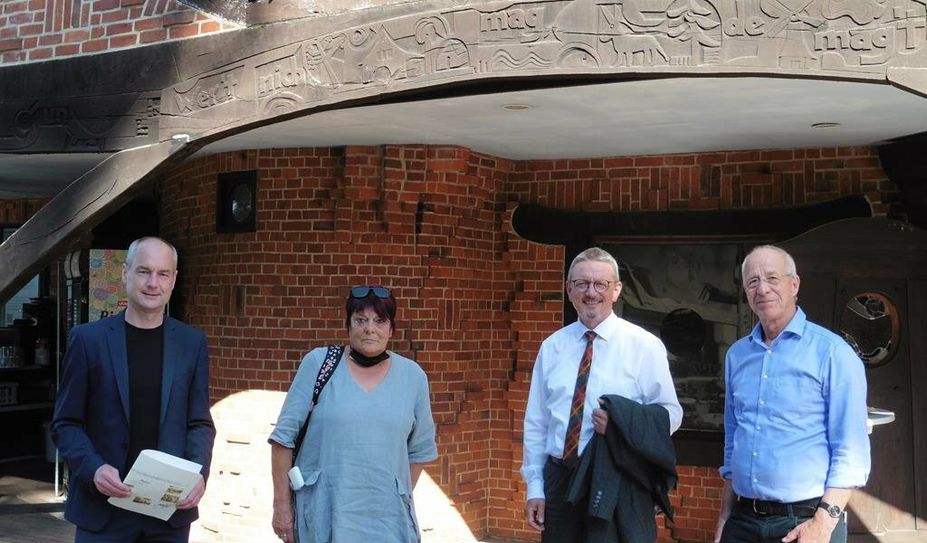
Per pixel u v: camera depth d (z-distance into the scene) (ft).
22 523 25.71
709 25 14.88
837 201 21.86
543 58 15.84
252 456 23.63
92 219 20.16
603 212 24.13
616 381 13.05
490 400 25.09
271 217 23.79
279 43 18.30
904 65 13.89
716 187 23.11
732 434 13.04
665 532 23.35
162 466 11.76
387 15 17.21
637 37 15.28
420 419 12.87
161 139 19.74
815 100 17.11
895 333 20.95
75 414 12.39
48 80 21.24
